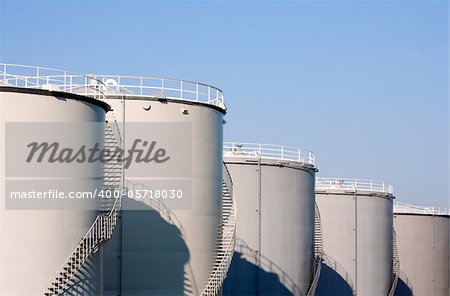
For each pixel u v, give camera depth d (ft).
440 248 248.93
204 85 125.49
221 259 126.72
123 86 120.88
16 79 93.86
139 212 118.93
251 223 157.17
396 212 244.22
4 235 88.02
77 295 93.15
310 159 170.40
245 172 157.69
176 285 119.96
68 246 91.09
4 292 87.71
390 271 215.51
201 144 123.03
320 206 202.90
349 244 203.51
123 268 118.42
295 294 161.48
